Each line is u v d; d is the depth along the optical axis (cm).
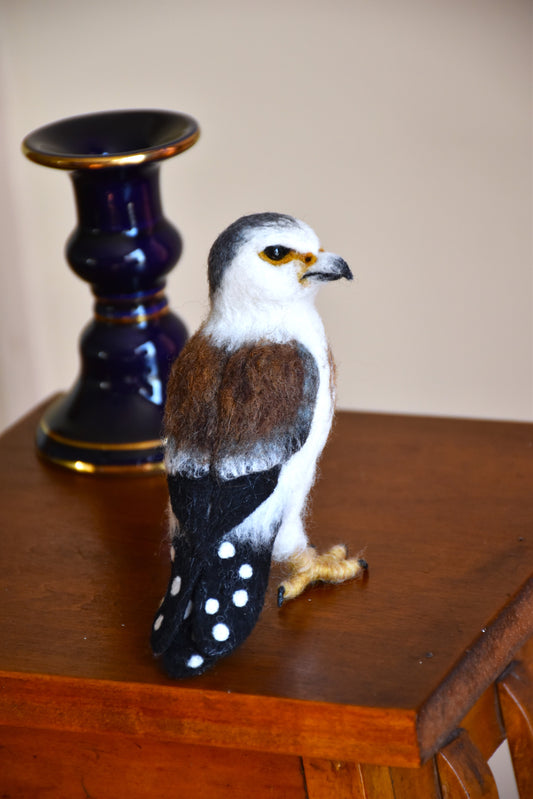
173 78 102
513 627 71
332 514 78
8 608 73
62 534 79
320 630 70
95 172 79
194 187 105
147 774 70
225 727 67
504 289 103
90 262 82
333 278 68
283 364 67
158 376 85
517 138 98
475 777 68
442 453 84
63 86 104
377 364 108
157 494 82
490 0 95
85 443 84
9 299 108
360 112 100
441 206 101
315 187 103
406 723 65
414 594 72
